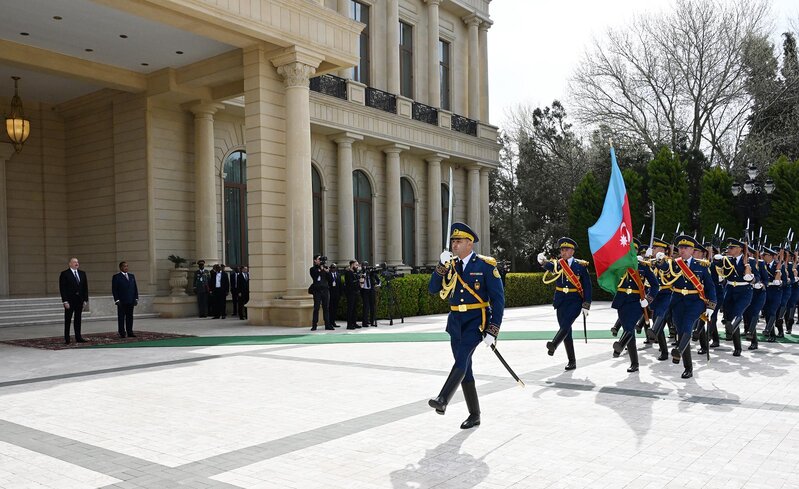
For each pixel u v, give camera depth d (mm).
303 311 17875
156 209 22094
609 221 9594
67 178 24656
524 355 11492
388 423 6660
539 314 22578
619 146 38750
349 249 27375
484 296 6414
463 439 6012
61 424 6871
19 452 5832
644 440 5895
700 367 10070
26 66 19531
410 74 32312
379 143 29531
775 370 9727
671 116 37500
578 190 33594
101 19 17453
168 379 9586
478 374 9508
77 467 5348
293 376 9672
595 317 19906
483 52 36406
